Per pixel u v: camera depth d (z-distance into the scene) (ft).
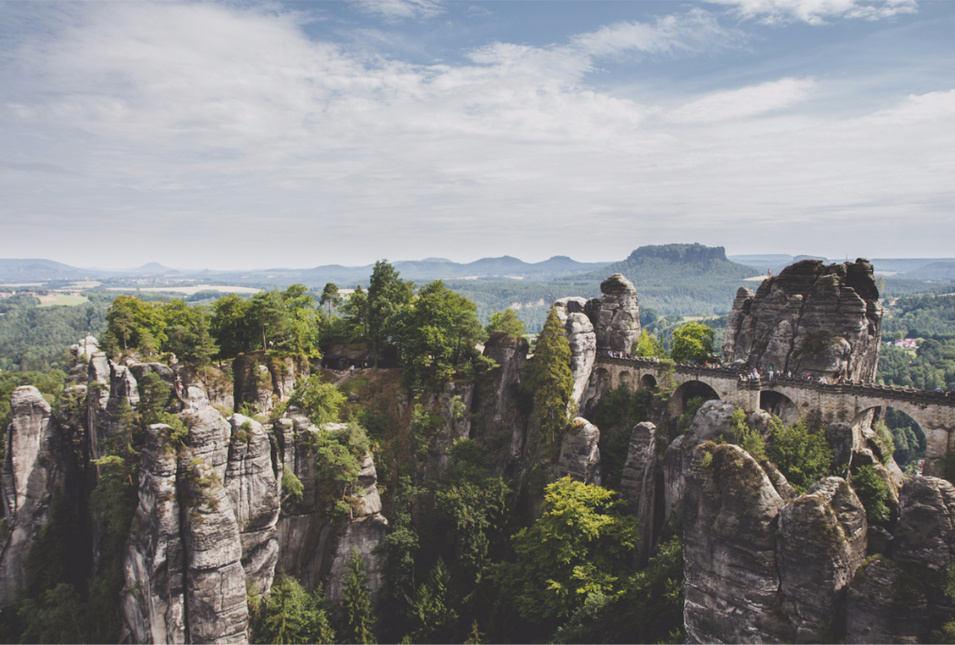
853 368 273.75
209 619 232.73
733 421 238.48
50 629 260.42
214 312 349.20
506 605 255.70
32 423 303.27
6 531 296.51
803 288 291.17
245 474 257.34
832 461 232.12
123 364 305.32
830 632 159.33
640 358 324.60
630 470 277.64
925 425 232.94
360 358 376.27
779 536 167.94
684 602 191.72
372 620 256.32
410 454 316.81
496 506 284.20
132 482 261.03
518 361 342.44
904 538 161.38
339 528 274.36
